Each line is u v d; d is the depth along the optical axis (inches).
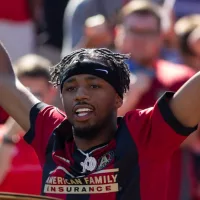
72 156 430.6
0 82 467.2
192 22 700.0
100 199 419.8
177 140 421.4
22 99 464.1
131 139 423.5
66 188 425.1
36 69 621.0
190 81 414.3
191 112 415.2
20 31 820.0
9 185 600.4
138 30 653.3
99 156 426.0
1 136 591.2
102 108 421.7
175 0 821.2
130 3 738.8
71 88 423.8
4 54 471.8
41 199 382.0
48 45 833.5
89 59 422.6
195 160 639.1
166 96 420.8
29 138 452.1
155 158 422.9
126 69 434.0
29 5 821.2
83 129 422.0
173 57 756.0
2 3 812.0
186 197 635.5
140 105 637.9
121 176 420.8
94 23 725.3
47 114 454.6
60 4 833.5
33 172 602.9
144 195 420.2
